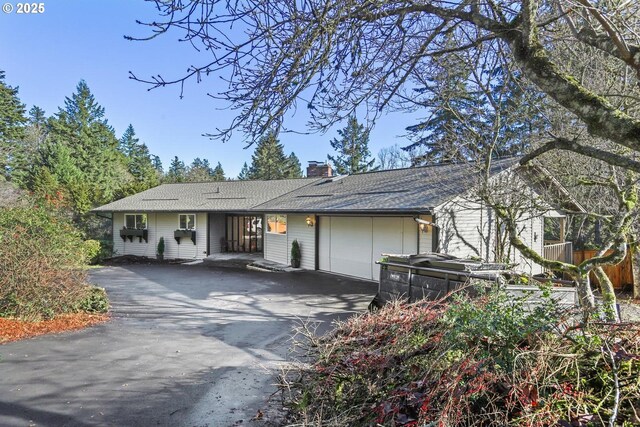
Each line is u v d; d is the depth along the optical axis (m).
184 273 15.39
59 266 8.96
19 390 4.84
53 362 5.86
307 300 10.44
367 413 2.35
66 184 24.61
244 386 4.97
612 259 5.64
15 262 8.30
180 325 8.12
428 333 2.68
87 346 6.67
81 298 9.14
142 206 20.61
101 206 22.89
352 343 3.03
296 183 20.95
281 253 17.05
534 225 13.13
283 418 3.48
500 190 6.88
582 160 7.04
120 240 21.44
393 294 7.50
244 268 16.69
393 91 3.92
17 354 6.21
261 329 7.78
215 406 4.39
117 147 47.78
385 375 2.57
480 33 4.10
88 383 5.07
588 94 2.28
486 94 6.10
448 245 11.02
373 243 13.09
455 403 1.95
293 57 3.04
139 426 3.96
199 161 71.50
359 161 37.56
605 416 1.79
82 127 41.25
